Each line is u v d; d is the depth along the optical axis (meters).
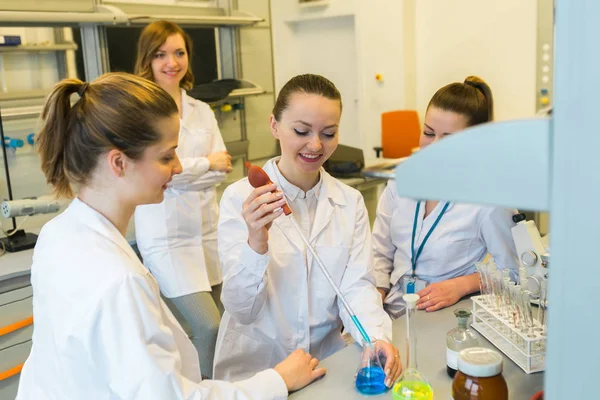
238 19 4.34
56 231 1.11
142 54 2.80
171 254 2.65
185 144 2.81
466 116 1.86
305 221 1.64
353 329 1.53
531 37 4.48
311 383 1.31
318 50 5.84
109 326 0.98
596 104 0.45
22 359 2.45
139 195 1.13
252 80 4.90
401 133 5.10
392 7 5.06
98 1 3.65
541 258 1.58
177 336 1.18
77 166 1.11
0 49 3.24
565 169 0.48
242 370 1.61
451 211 1.89
